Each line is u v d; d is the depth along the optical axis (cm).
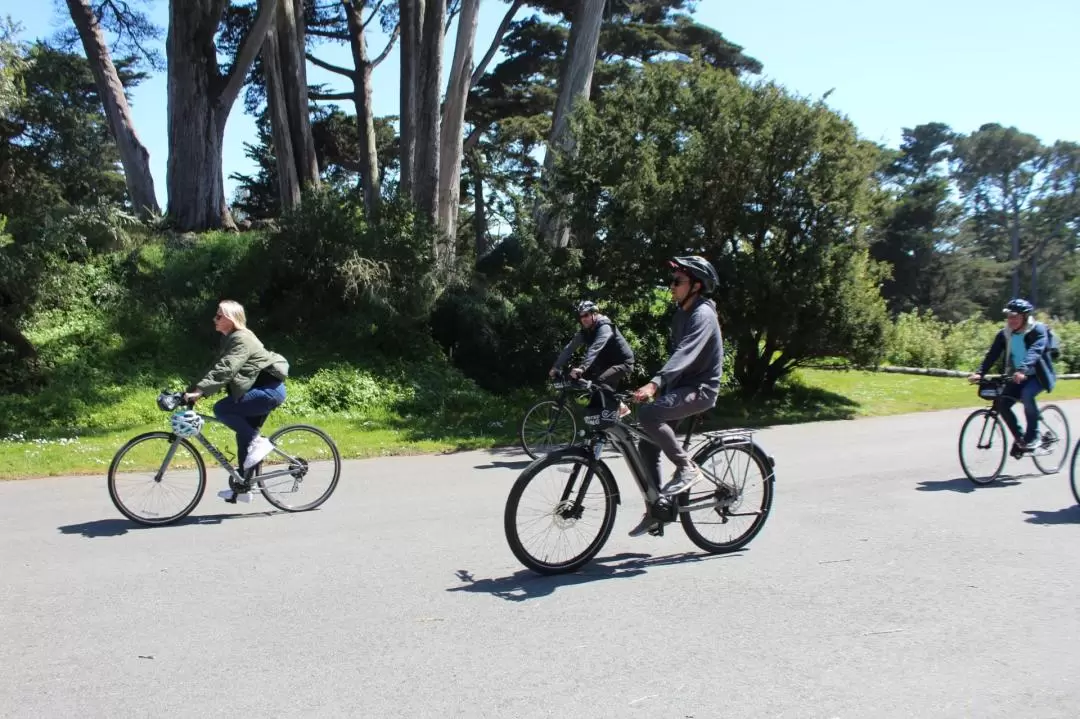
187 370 1560
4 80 1881
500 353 1769
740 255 1509
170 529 674
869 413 1614
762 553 600
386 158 4225
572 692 376
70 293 1639
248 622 461
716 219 1541
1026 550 608
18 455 1004
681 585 527
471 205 4106
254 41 2139
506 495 825
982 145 8694
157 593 510
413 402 1555
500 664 406
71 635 442
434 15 2053
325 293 1786
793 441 1227
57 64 2420
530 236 1647
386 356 1752
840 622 463
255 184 4053
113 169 3253
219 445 1140
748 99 1491
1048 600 499
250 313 1772
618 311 1584
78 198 2333
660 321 1562
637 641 435
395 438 1223
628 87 1612
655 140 1558
